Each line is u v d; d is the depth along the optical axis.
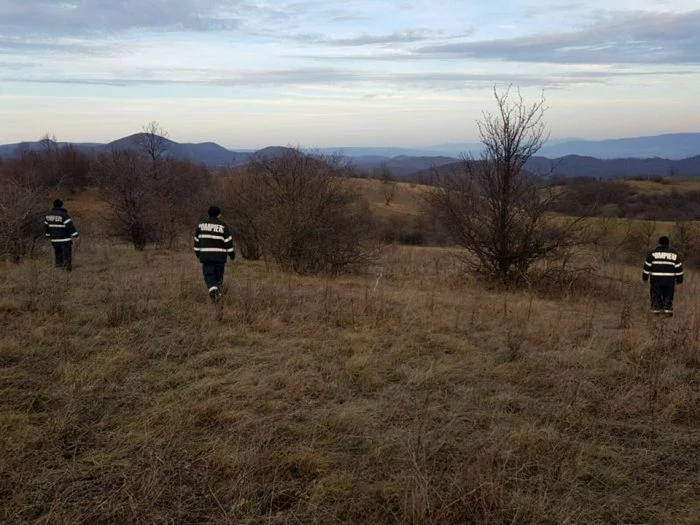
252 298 8.25
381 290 10.51
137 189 18.02
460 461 3.68
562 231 12.43
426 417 4.32
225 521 2.94
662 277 9.77
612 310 10.18
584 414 4.50
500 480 3.36
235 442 3.80
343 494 3.24
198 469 3.47
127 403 4.46
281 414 4.32
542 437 3.93
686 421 4.48
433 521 2.96
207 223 8.72
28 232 13.71
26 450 3.59
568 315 8.98
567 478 3.47
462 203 13.09
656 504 3.25
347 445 3.88
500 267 12.88
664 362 5.83
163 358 5.64
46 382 4.81
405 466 3.53
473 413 4.47
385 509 3.10
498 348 6.50
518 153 12.55
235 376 5.09
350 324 7.39
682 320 8.76
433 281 13.19
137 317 7.22
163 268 12.51
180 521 2.94
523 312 8.80
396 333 7.00
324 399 4.76
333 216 13.94
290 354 5.89
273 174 14.30
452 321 7.83
